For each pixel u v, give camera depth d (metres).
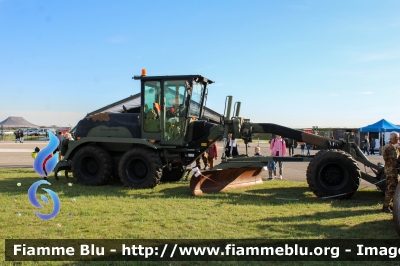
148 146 9.70
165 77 9.77
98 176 9.73
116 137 10.42
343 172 7.83
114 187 9.49
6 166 15.05
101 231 5.32
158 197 8.04
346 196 7.75
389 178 6.50
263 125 9.29
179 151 10.11
